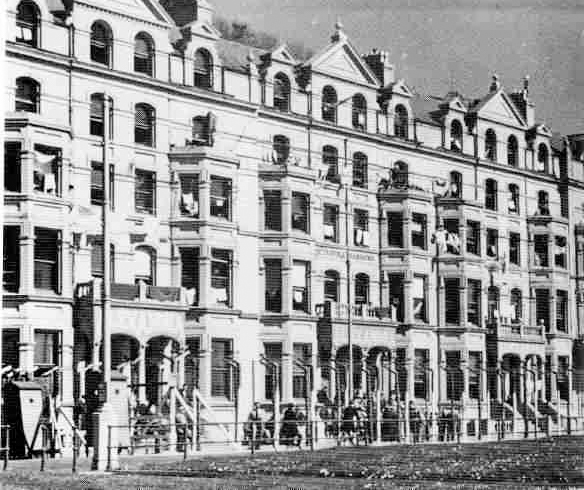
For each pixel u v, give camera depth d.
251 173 59.38
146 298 50.75
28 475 29.81
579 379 76.69
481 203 71.81
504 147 76.00
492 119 75.00
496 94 75.12
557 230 77.38
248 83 59.91
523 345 71.75
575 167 80.69
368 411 55.62
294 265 60.66
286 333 59.28
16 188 47.06
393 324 64.44
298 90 63.34
